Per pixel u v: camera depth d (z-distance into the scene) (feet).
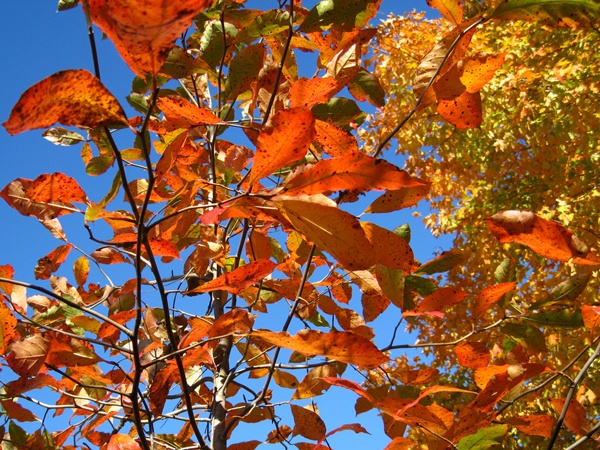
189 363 2.48
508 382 2.28
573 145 8.63
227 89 2.67
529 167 9.02
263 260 2.09
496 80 8.65
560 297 2.53
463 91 2.20
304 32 2.39
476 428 2.24
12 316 2.19
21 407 2.72
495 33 8.79
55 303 2.91
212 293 3.77
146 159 1.70
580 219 7.86
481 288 8.04
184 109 2.19
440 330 7.78
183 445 3.48
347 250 1.74
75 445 3.07
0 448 2.74
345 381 2.19
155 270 1.96
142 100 3.43
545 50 7.77
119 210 3.03
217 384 3.34
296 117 1.70
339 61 2.46
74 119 1.56
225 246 3.44
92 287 3.54
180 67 2.67
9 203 2.11
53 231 2.84
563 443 6.12
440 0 2.18
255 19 2.62
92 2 1.50
